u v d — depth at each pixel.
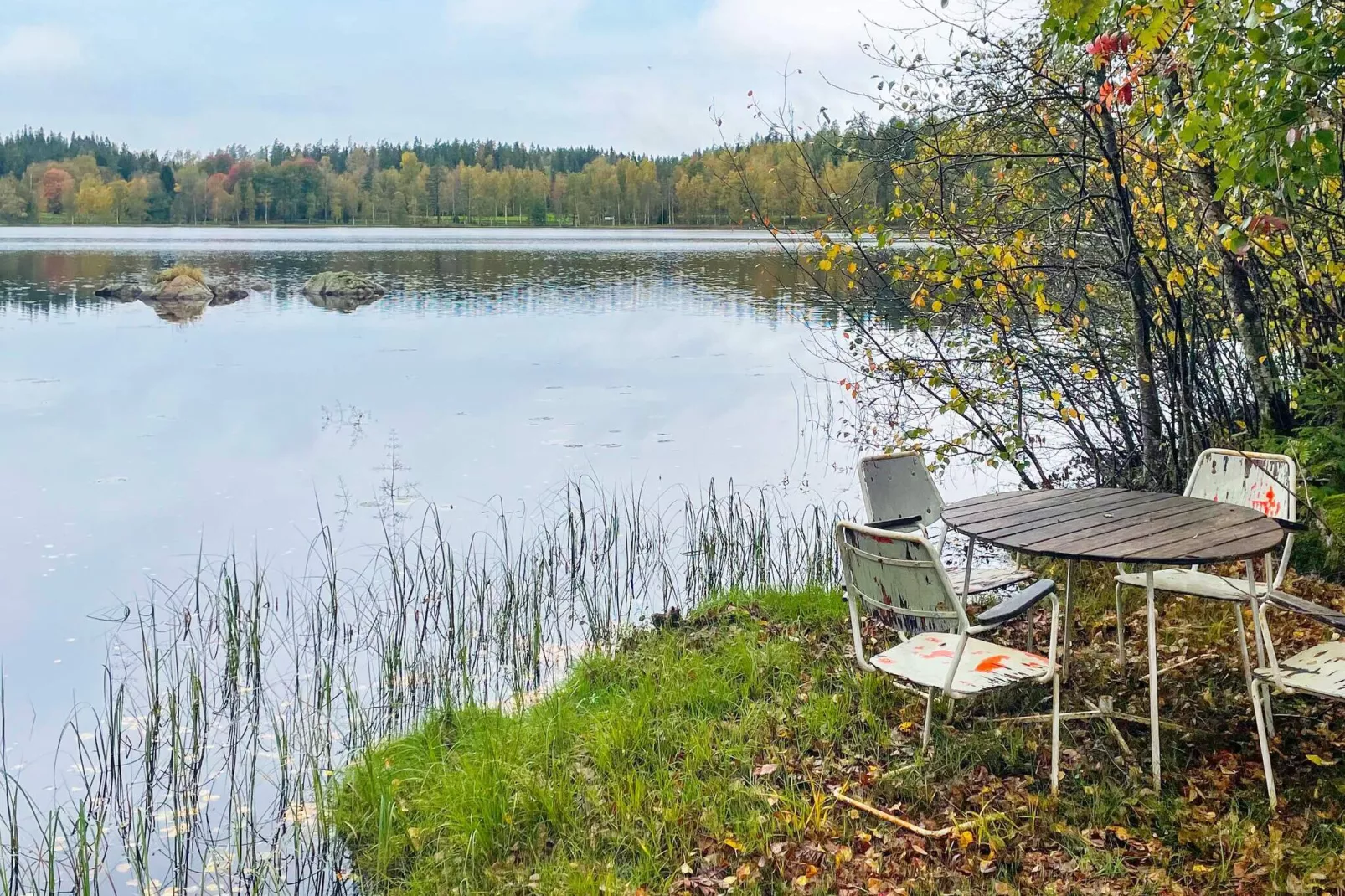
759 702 4.98
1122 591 6.21
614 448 11.91
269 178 111.38
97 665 6.23
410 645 6.54
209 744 5.30
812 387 15.92
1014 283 7.47
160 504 9.57
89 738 5.34
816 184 7.73
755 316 25.77
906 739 4.48
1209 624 5.57
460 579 7.58
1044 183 8.42
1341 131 5.17
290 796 4.74
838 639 5.83
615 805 4.10
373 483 10.31
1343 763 4.02
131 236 79.56
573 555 8.05
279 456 11.48
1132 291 7.10
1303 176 4.64
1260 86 4.73
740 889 3.49
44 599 7.23
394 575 7.02
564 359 18.81
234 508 9.45
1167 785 3.93
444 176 112.00
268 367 17.78
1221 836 3.54
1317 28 4.46
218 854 4.28
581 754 4.59
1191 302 7.24
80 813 4.05
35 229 96.31
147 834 4.45
